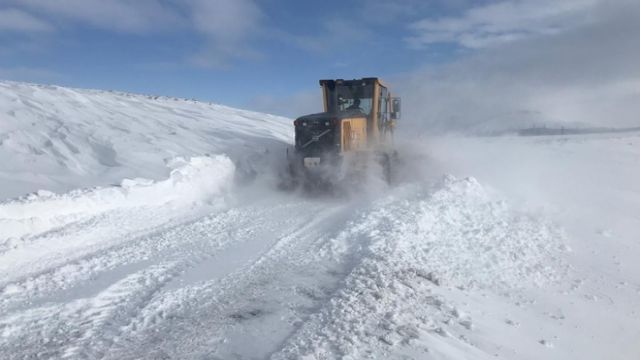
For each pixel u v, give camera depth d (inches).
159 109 764.0
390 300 221.9
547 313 255.3
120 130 542.6
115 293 216.5
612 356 228.5
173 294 217.8
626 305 284.5
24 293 211.6
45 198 312.0
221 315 200.7
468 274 281.4
